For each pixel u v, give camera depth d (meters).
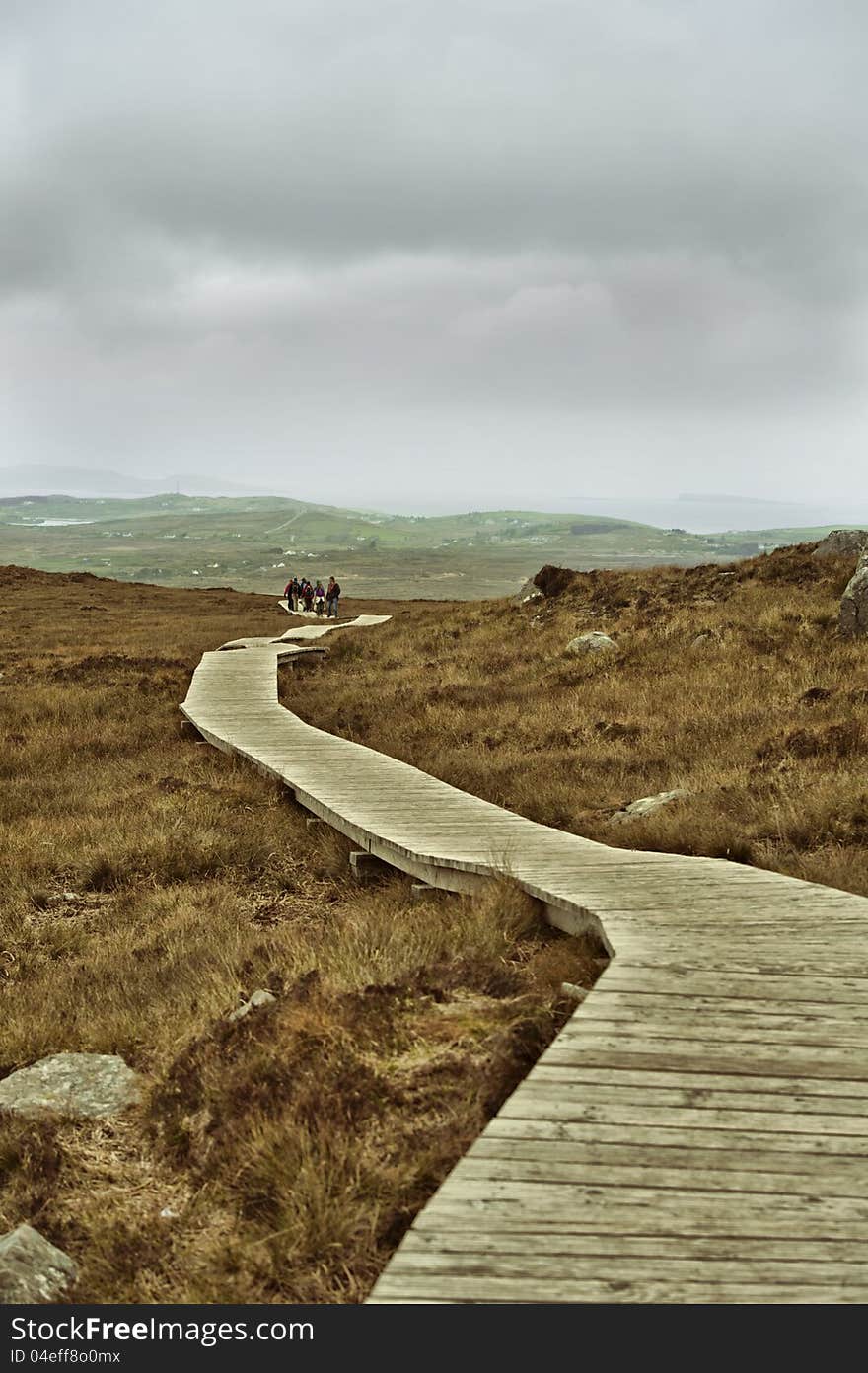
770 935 7.72
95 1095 6.88
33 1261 5.00
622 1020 6.15
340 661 33.94
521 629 32.59
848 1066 5.53
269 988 8.13
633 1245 4.03
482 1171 4.54
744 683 20.83
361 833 12.39
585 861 10.34
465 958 8.05
